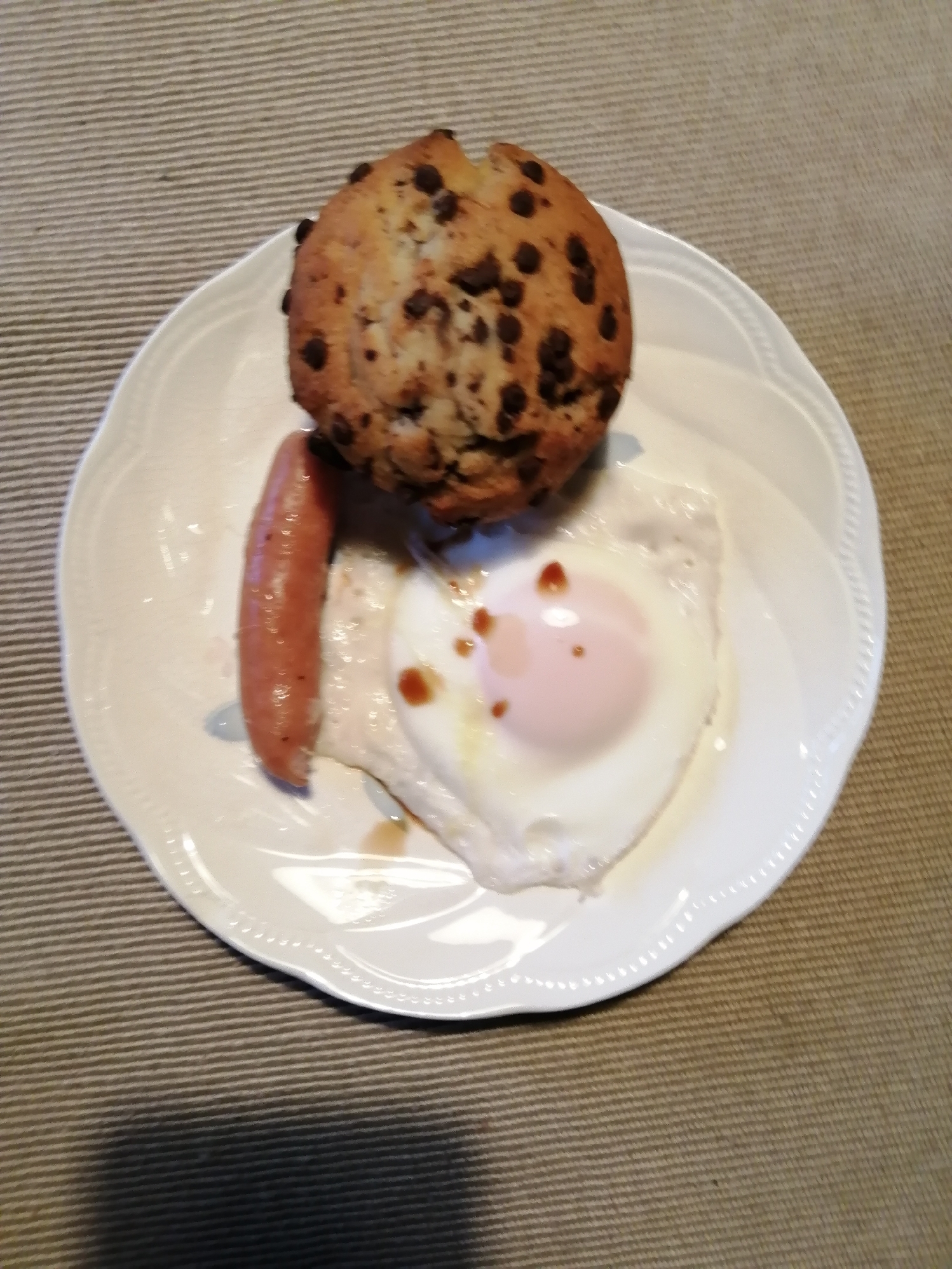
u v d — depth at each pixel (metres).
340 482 0.27
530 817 0.27
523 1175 0.28
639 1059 0.28
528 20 0.30
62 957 0.28
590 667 0.26
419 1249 0.28
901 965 0.29
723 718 0.27
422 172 0.23
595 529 0.27
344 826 0.27
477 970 0.26
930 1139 0.28
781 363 0.27
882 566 0.27
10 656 0.29
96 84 0.30
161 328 0.26
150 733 0.26
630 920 0.26
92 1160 0.28
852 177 0.30
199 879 0.26
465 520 0.25
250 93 0.30
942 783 0.29
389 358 0.22
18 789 0.28
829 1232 0.28
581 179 0.30
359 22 0.30
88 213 0.29
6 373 0.29
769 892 0.26
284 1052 0.28
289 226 0.28
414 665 0.27
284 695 0.25
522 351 0.22
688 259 0.27
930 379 0.30
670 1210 0.28
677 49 0.30
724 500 0.27
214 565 0.27
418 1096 0.28
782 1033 0.28
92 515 0.26
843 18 0.31
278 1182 0.28
